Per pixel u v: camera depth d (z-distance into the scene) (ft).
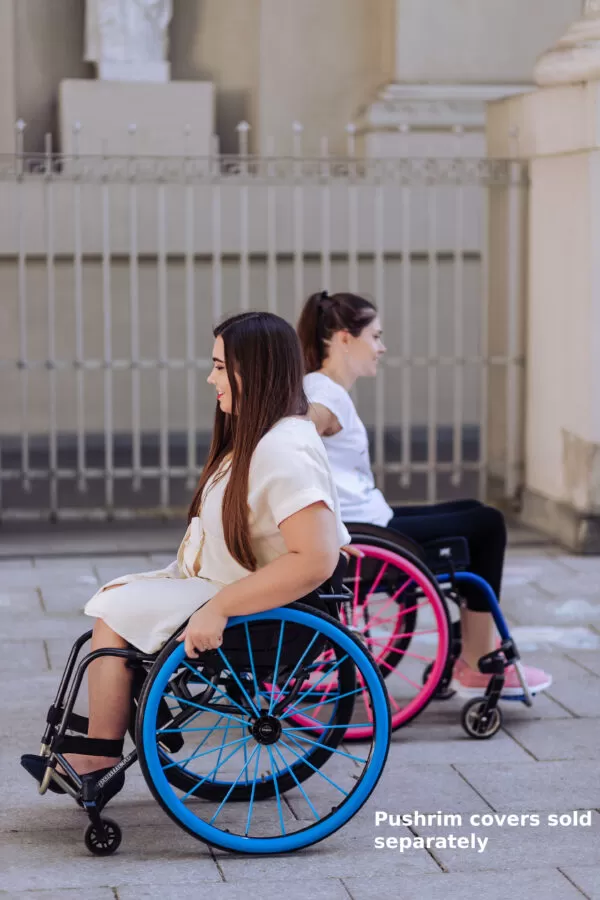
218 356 11.65
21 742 14.60
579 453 24.43
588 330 23.89
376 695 11.76
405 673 17.04
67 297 36.35
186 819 11.47
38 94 39.55
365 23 40.34
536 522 26.21
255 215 35.91
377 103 37.70
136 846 11.91
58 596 21.13
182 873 11.35
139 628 11.51
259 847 11.66
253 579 11.10
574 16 38.09
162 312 27.43
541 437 26.00
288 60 40.27
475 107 37.65
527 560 23.85
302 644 11.63
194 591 11.60
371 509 14.88
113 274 36.45
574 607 20.67
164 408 27.84
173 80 40.24
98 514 27.55
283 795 13.10
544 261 25.43
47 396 36.86
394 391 38.42
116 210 35.40
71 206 35.17
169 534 26.25
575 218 24.08
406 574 14.74
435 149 37.55
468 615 15.52
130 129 26.50
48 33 39.42
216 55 40.47
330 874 11.39
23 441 27.48
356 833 12.28
